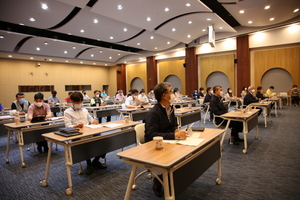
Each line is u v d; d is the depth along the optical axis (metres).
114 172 3.04
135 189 2.48
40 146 4.13
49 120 3.72
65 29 9.27
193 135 2.24
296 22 9.40
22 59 13.86
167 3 6.90
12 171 3.19
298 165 3.02
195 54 13.37
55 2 6.74
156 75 15.96
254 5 7.27
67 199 2.32
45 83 15.04
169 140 2.05
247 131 3.62
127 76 18.25
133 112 5.27
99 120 6.81
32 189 2.59
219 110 4.28
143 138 2.47
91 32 9.85
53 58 13.95
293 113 7.98
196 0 6.73
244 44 11.29
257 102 6.26
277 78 10.89
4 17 7.48
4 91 13.13
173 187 1.54
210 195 2.27
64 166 3.37
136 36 11.31
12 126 3.26
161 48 14.07
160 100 2.31
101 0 6.48
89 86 18.05
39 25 8.38
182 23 9.29
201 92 10.01
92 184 2.67
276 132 5.11
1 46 10.83
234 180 2.62
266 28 10.31
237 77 11.66
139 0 6.61
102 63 17.53
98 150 2.66
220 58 12.61
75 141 2.41
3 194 2.48
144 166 1.62
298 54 10.13
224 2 7.59
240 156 3.49
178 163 1.65
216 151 2.35
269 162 3.18
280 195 2.21
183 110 5.10
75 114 3.16
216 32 11.93
